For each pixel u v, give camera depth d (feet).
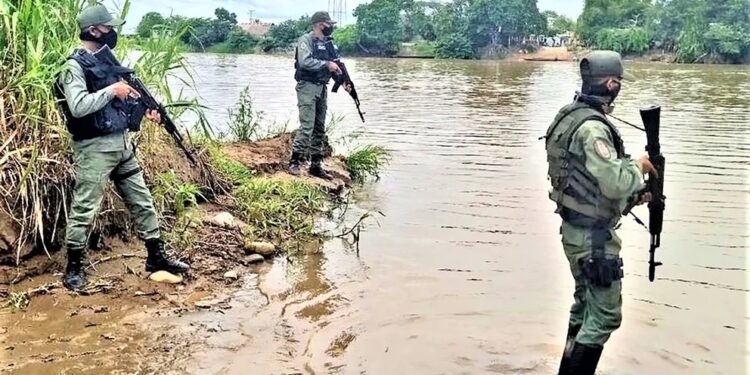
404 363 14.64
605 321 13.26
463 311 17.11
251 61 126.11
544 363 14.75
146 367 14.01
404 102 62.80
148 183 21.65
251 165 28.27
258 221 22.81
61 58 17.03
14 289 16.87
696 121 51.60
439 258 20.71
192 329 15.70
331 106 58.03
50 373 13.58
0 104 17.58
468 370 14.42
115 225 19.66
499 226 23.97
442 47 180.65
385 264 20.16
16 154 17.60
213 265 19.21
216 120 45.03
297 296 17.80
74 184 18.45
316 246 21.58
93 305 16.53
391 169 33.12
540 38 185.98
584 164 12.97
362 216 23.49
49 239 18.10
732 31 145.89
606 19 169.99
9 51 18.29
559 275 19.57
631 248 21.77
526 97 69.62
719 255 21.25
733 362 14.88
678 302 17.79
